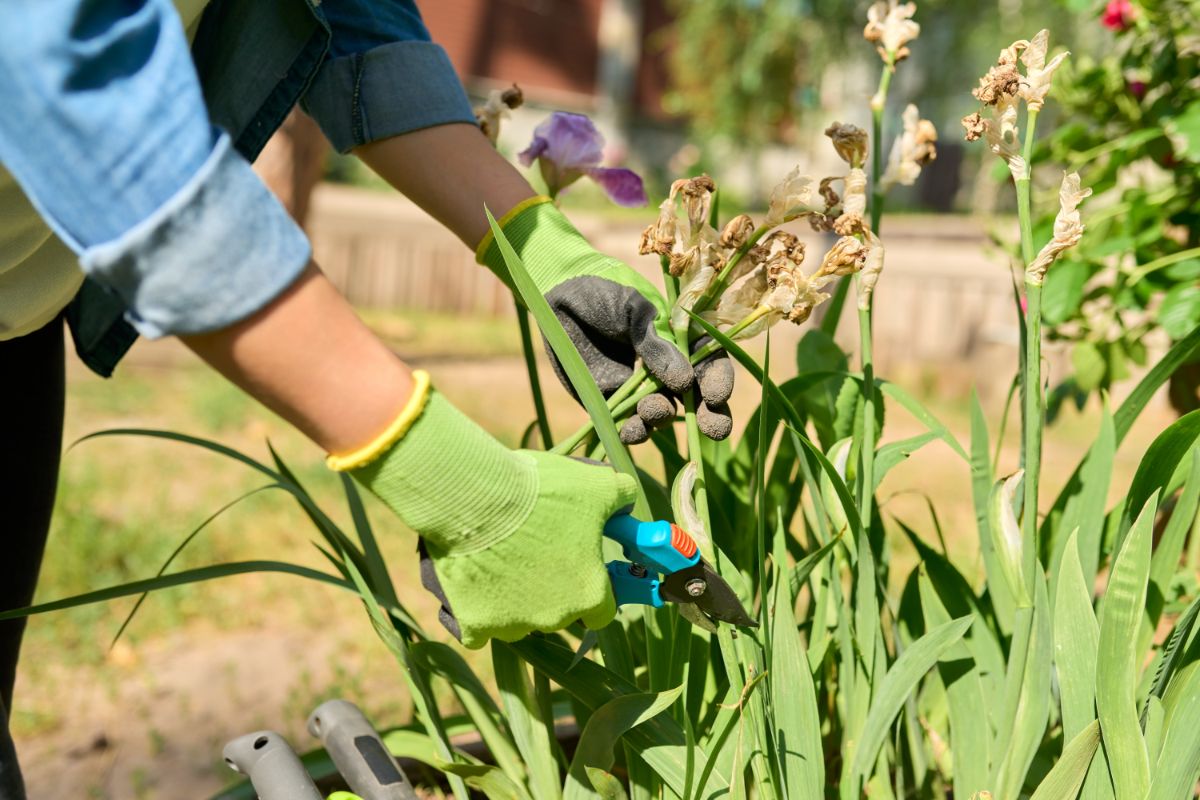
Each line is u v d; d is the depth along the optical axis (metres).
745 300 1.40
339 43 1.53
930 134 1.51
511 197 1.51
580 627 1.62
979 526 1.55
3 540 1.60
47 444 1.62
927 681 1.66
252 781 1.45
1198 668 1.36
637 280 1.47
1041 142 2.22
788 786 1.43
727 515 1.62
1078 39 10.46
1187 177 2.05
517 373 7.53
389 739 1.69
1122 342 2.11
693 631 1.52
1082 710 1.41
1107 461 1.52
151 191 1.16
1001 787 1.44
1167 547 1.47
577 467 1.32
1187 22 2.07
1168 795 1.34
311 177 5.33
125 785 2.30
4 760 1.38
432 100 1.51
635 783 1.49
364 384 1.22
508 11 18.16
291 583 3.44
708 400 1.40
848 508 1.44
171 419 5.49
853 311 7.49
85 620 3.03
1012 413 6.70
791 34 14.34
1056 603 1.43
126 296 1.17
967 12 13.55
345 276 10.23
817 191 1.44
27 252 1.38
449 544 1.28
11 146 1.16
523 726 1.50
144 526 3.68
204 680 2.80
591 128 1.56
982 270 7.10
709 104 15.89
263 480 4.43
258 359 1.19
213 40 1.47
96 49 1.15
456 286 10.59
